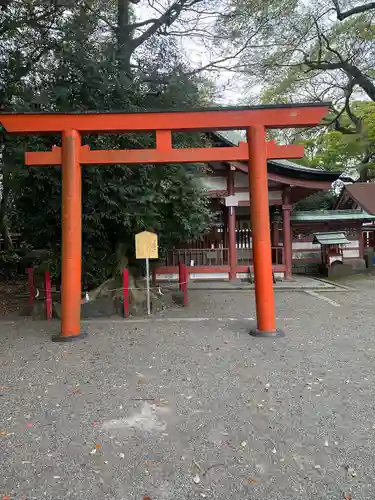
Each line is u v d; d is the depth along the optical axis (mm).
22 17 7777
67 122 5852
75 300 5859
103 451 2775
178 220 8195
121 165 6770
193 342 5520
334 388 3838
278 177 12633
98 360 4781
